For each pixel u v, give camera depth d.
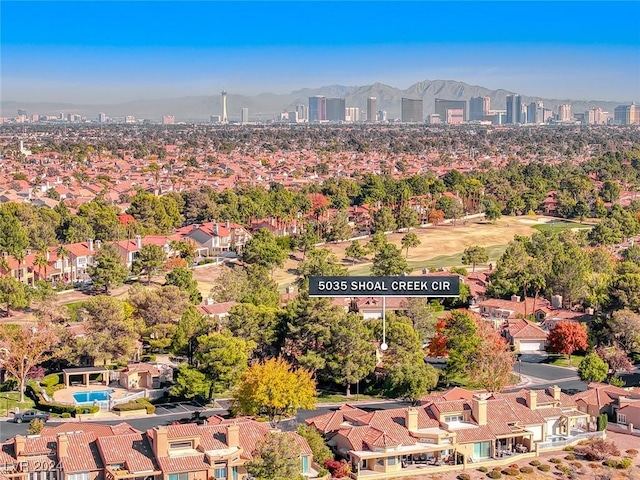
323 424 149.62
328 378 182.12
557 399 159.75
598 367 188.62
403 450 139.38
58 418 164.38
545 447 151.75
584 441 155.38
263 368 160.38
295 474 123.75
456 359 184.75
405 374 172.62
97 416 166.25
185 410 170.88
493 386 178.75
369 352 183.38
